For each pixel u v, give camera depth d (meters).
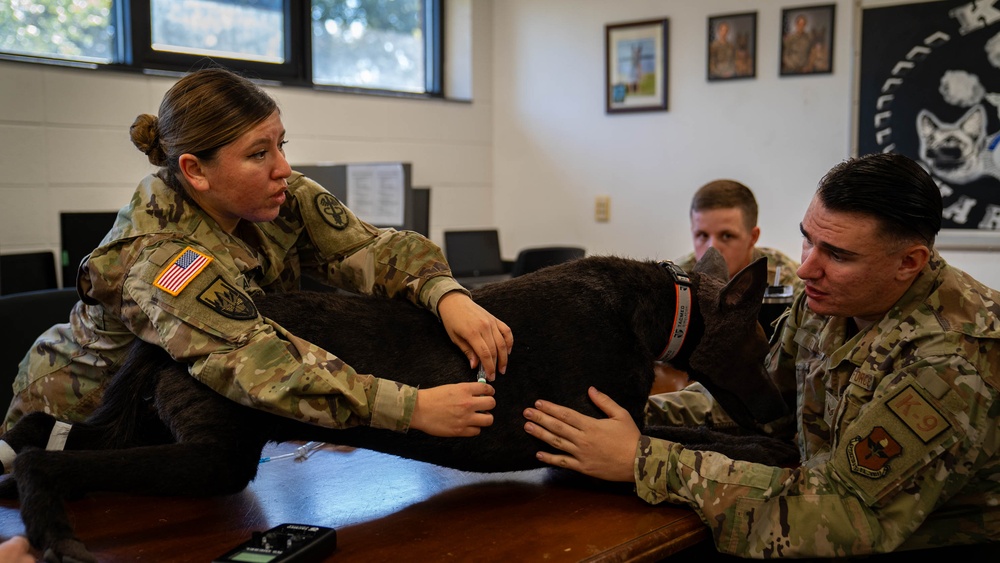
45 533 1.05
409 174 3.78
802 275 1.42
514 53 5.18
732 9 4.37
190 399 1.24
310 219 1.51
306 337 1.29
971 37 3.79
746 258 2.59
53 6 3.60
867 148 4.08
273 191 1.29
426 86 5.15
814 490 1.33
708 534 1.35
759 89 4.34
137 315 1.24
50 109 3.53
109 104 3.70
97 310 1.37
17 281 3.21
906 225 1.31
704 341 1.51
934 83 3.90
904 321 1.40
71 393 1.43
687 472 1.34
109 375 1.42
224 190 1.26
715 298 1.50
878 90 4.03
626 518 1.31
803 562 1.46
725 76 4.42
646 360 1.42
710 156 4.54
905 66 3.95
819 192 1.39
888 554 1.53
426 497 1.40
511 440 1.33
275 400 1.15
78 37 3.69
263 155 1.27
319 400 1.18
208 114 1.22
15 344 2.09
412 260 1.44
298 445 1.71
